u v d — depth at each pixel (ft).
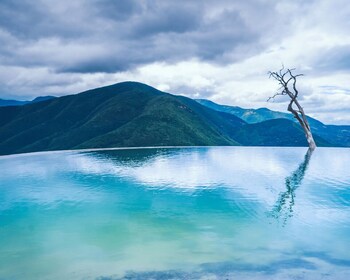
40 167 79.46
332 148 144.87
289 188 52.13
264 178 62.64
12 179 62.08
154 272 21.98
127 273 21.85
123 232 30.78
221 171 72.23
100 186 54.85
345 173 69.21
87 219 35.55
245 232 30.45
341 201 43.11
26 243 27.99
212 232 30.45
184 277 21.04
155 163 89.25
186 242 27.78
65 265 23.31
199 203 42.55
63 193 49.34
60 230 31.73
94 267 22.89
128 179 61.72
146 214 37.37
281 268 22.30
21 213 38.22
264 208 39.68
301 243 27.30
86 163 88.79
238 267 22.57
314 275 21.16
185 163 89.25
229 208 39.68
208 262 23.41
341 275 21.13
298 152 126.11
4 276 21.67
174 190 51.39
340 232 30.19
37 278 21.34
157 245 27.17
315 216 35.81
